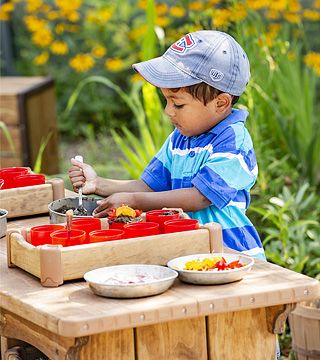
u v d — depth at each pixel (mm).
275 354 2572
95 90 9797
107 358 2393
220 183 3023
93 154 7910
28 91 6410
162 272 2482
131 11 8953
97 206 3277
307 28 8984
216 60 3023
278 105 6051
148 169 3465
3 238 3117
